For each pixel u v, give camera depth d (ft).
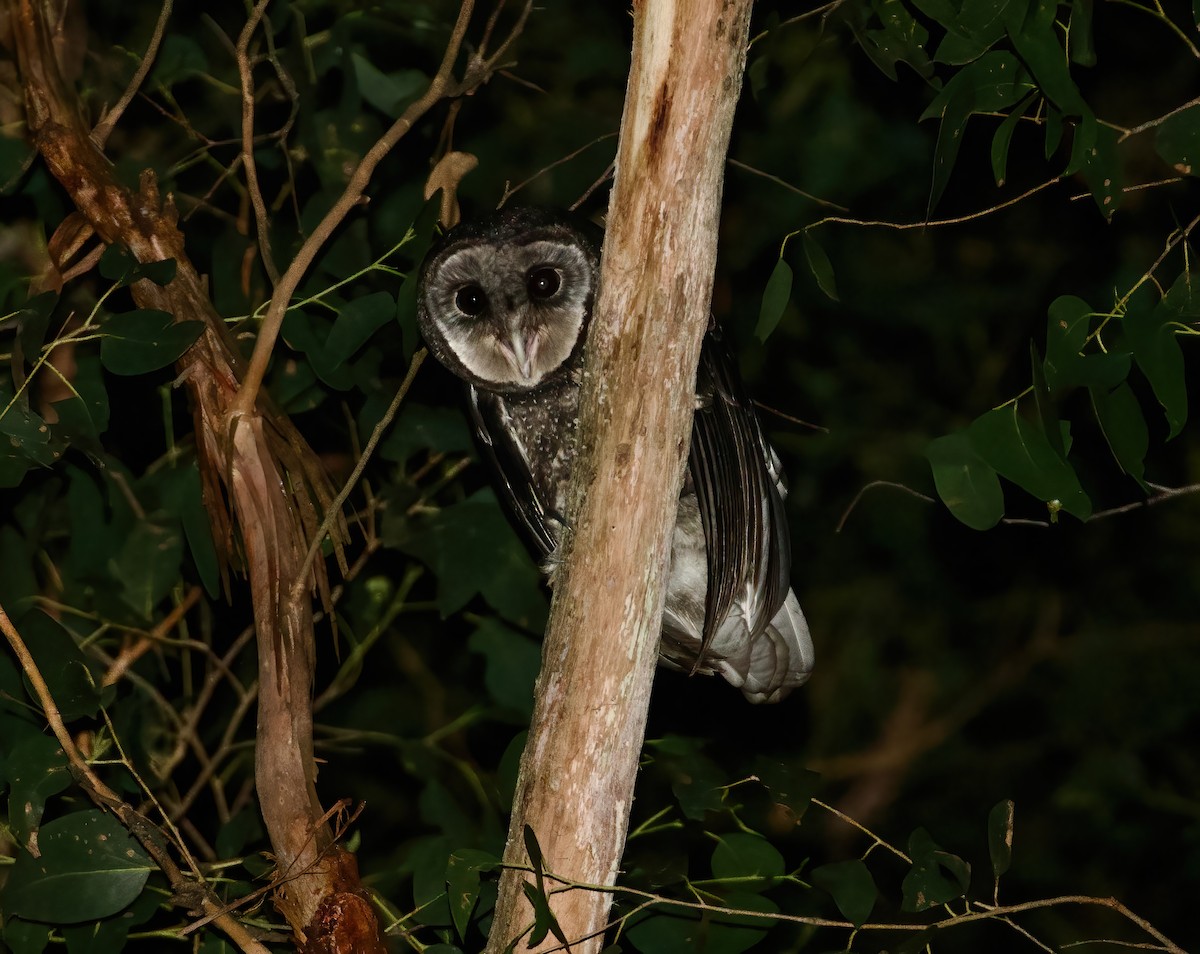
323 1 25.13
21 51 19.45
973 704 40.11
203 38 24.26
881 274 36.22
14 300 19.98
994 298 36.09
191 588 24.57
